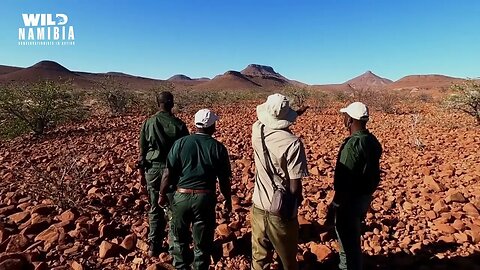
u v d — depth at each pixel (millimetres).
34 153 10039
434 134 12492
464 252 4301
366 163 3354
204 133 3752
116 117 19312
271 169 3057
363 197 3457
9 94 12859
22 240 4418
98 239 4605
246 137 12562
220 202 5891
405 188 6668
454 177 7230
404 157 9281
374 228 4895
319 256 4180
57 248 4340
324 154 9820
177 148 3650
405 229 4969
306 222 4938
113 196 6078
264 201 3090
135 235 4500
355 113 3422
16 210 5594
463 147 10062
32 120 13328
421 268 3918
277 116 3066
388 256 4215
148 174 4281
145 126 4301
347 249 3537
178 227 3693
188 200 3588
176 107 23859
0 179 7211
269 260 3287
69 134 13492
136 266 4027
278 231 3062
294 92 27219
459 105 14453
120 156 9414
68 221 4969
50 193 5609
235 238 4602
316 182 7145
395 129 14188
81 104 16156
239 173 7812
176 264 3750
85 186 6539
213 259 4090
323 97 30484
